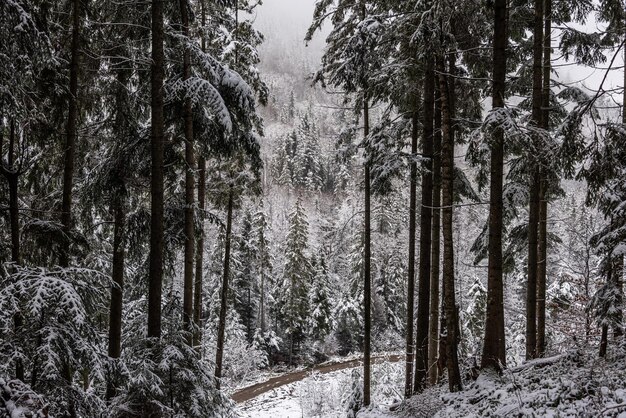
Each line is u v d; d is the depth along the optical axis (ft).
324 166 339.57
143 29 40.04
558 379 25.18
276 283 161.38
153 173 32.48
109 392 35.37
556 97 45.78
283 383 120.67
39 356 21.89
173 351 28.55
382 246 139.54
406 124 50.19
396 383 79.77
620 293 27.35
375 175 44.62
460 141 50.34
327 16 52.60
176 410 28.60
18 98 27.04
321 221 248.11
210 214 43.14
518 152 35.35
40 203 37.78
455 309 34.76
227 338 122.62
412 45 32.96
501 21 32.81
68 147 34.09
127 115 41.83
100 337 25.80
